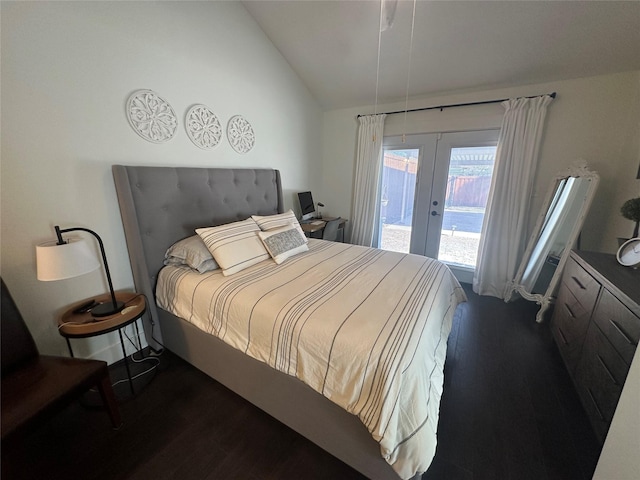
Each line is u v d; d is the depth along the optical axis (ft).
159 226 6.20
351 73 9.81
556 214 8.36
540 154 8.79
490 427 4.55
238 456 4.06
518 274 9.20
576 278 5.93
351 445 3.66
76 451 4.13
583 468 3.90
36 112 4.44
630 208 5.65
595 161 8.09
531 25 6.73
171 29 6.20
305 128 11.50
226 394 5.23
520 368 6.00
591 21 6.31
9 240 4.37
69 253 4.09
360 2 7.11
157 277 6.18
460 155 10.27
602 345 4.33
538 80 8.32
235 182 8.16
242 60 8.07
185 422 4.62
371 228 12.25
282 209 10.18
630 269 5.05
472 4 6.55
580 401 4.89
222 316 4.72
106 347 5.89
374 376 3.18
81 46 4.84
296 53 9.40
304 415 4.05
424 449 3.07
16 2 4.09
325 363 3.57
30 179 4.49
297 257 7.09
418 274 5.86
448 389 5.39
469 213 10.57
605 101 7.72
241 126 8.34
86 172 5.16
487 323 7.95
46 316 4.91
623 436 2.48
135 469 3.89
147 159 6.10
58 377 3.74
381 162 11.84
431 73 8.95
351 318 3.96
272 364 4.07
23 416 3.14
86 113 5.04
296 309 4.20
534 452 4.12
